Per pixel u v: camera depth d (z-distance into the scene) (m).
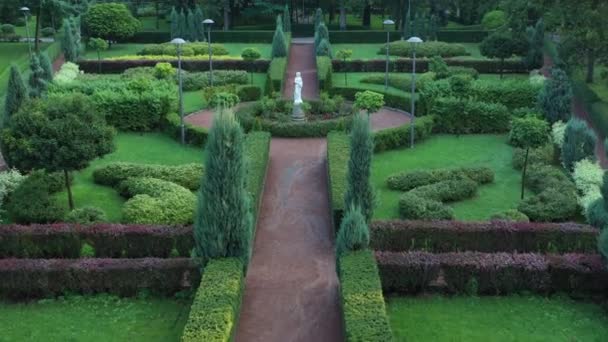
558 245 15.95
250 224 14.04
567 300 14.15
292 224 18.19
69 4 49.03
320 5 62.91
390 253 14.69
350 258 13.67
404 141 25.56
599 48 31.33
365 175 15.20
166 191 19.17
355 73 41.09
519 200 19.97
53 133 17.55
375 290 12.43
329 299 14.00
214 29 60.16
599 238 13.74
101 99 27.33
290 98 34.66
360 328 11.22
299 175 22.27
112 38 49.75
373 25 64.12
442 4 56.44
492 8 54.06
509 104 29.58
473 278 14.25
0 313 13.72
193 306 11.92
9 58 47.41
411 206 18.34
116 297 14.29
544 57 44.09
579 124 21.19
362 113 15.34
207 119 29.98
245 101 34.22
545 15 36.28
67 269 14.21
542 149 23.14
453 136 27.16
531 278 14.23
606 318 13.44
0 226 16.06
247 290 14.37
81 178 21.83
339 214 17.25
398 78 36.66
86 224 16.44
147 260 14.52
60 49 45.81
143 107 27.53
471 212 19.08
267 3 59.16
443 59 40.47
